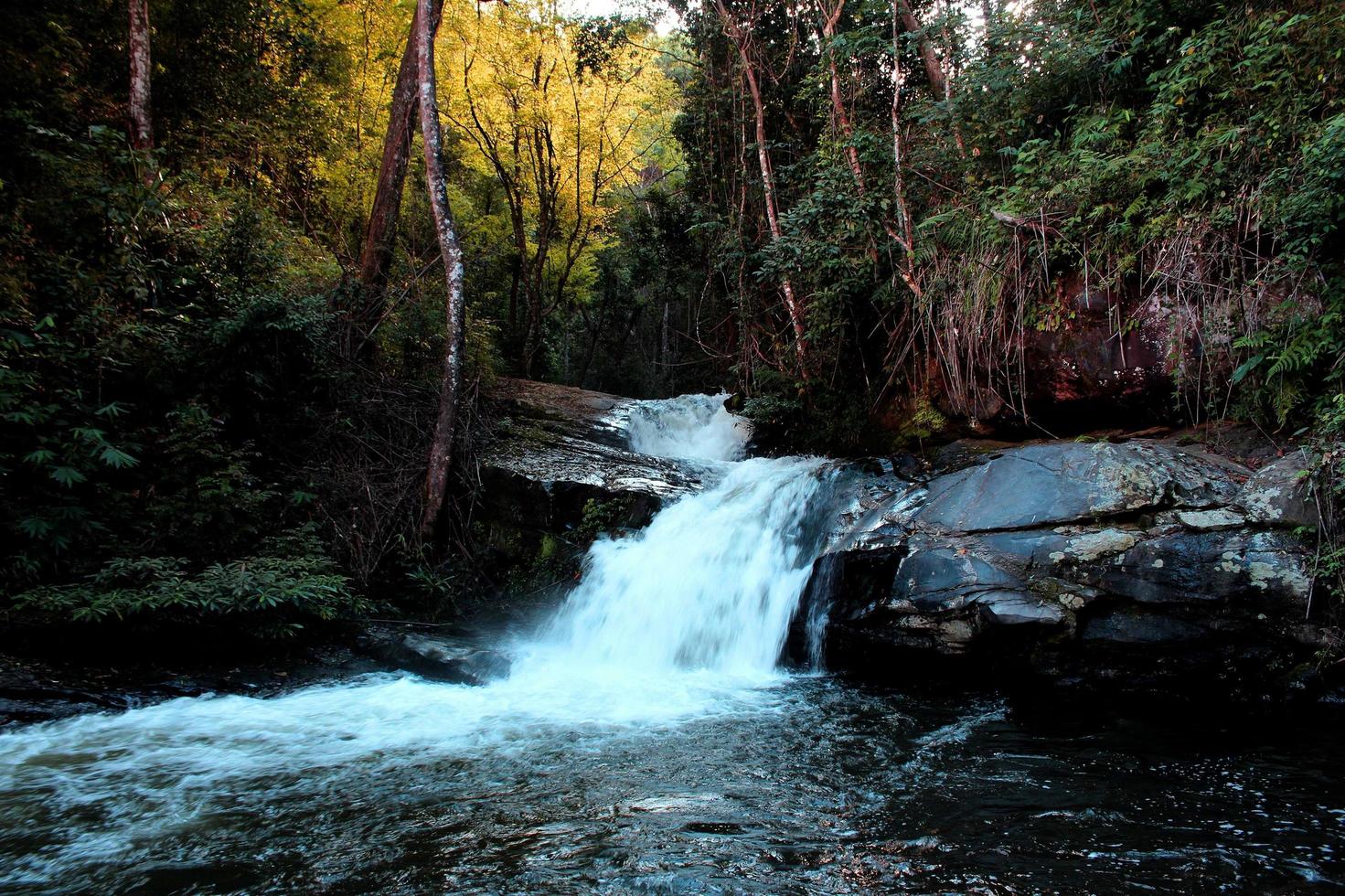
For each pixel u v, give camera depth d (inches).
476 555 337.4
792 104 484.7
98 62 379.9
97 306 274.2
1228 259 234.5
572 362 1069.1
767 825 135.7
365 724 205.9
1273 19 224.1
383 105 605.9
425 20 359.6
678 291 705.6
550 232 809.5
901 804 144.0
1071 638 209.8
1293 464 208.7
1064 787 149.8
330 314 365.7
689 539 315.6
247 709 218.4
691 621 287.6
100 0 373.4
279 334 321.1
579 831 135.0
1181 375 240.7
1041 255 273.3
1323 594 189.9
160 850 131.0
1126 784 150.7
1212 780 151.3
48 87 329.4
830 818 138.0
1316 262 212.1
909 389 350.0
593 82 764.6
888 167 352.5
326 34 524.1
